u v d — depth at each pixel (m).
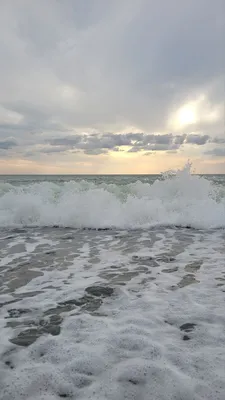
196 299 3.47
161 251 5.68
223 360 2.32
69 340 2.66
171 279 4.15
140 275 4.34
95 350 2.50
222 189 11.01
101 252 5.68
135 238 6.88
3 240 6.84
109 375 2.19
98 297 3.59
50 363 2.34
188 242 6.41
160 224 8.28
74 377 2.18
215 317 3.03
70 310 3.26
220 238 6.76
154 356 2.40
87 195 10.46
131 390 2.04
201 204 9.55
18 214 9.01
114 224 8.32
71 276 4.36
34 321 3.02
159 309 3.23
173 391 2.02
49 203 9.88
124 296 3.61
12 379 2.16
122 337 2.68
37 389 2.06
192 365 2.27
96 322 2.97
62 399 1.97
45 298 3.59
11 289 3.89
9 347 2.56
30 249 5.97
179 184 11.35
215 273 4.37
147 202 9.78
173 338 2.66
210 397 1.95
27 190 12.88
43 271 4.59
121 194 11.71
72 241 6.67
